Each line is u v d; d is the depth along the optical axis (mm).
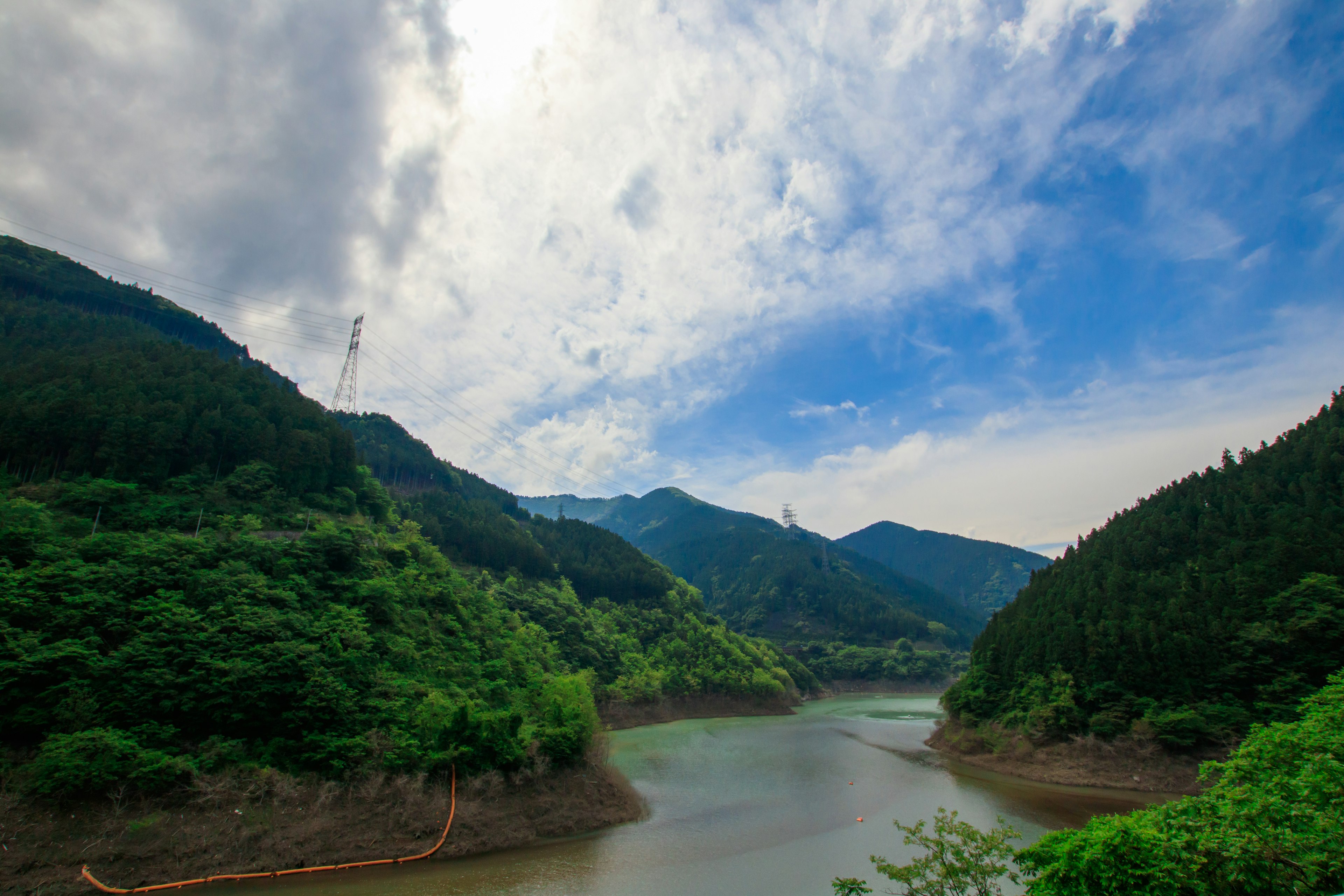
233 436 83312
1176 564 76250
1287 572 63031
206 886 32438
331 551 64125
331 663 48125
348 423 171375
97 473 70312
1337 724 23484
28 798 32875
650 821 47750
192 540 54938
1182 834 17219
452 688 57688
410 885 33906
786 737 93625
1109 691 64750
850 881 19172
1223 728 56344
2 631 38250
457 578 89375
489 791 43906
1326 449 77500
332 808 39125
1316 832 16688
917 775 65062
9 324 120062
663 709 114250
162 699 39531
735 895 33469
